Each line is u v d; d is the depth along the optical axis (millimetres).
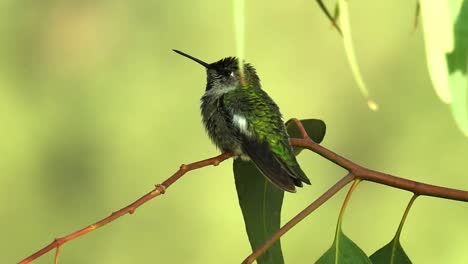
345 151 16594
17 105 18219
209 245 15070
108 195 16875
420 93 16062
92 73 19031
